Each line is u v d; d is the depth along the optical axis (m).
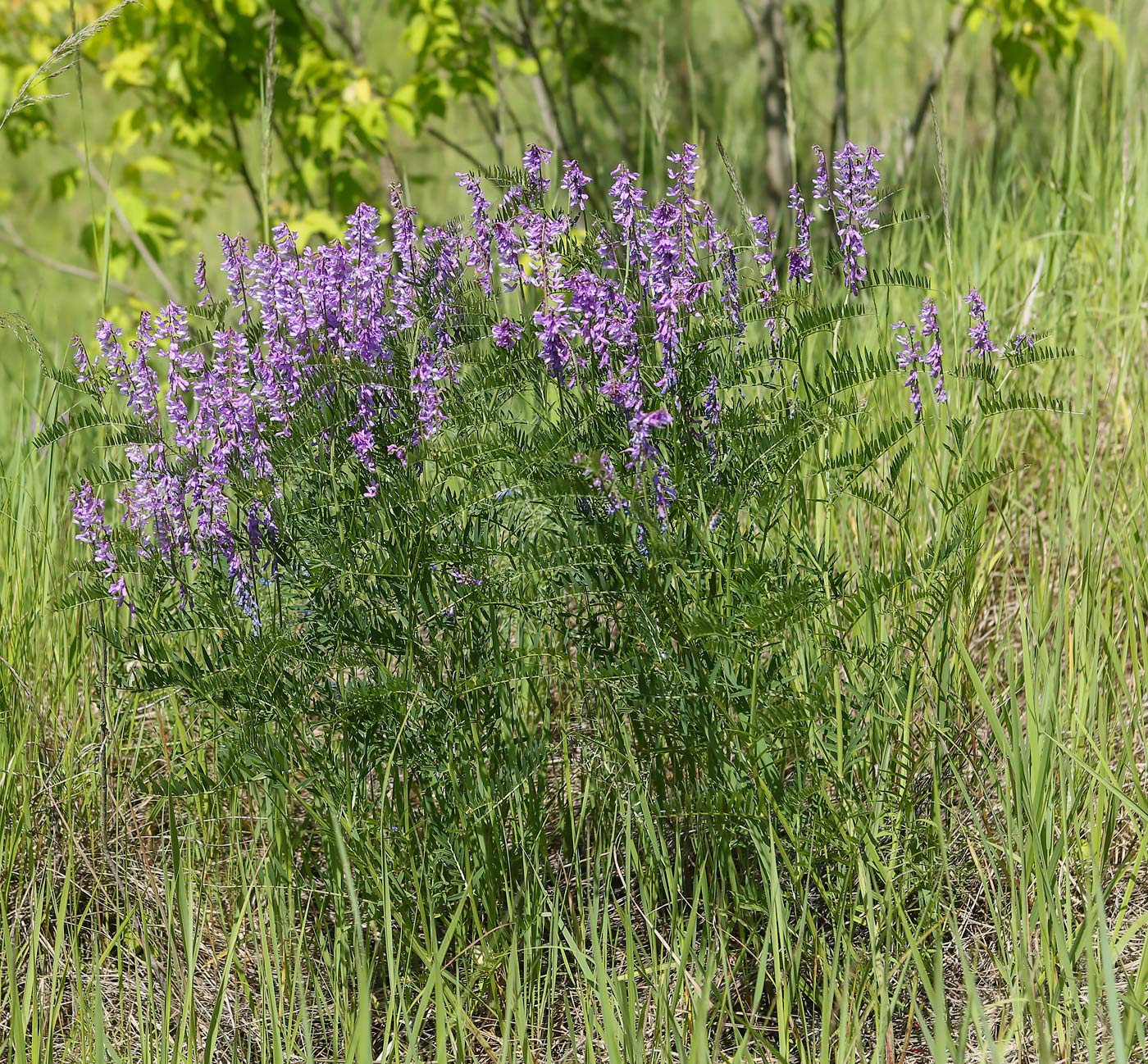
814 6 9.87
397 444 3.09
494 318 3.15
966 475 3.46
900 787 3.22
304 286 3.11
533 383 3.07
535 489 2.96
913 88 9.34
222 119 7.36
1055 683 3.39
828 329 3.12
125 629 3.90
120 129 7.66
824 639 3.16
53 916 3.48
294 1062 2.98
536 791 3.28
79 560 3.87
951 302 3.88
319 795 3.27
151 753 3.97
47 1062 2.93
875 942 2.98
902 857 3.19
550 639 3.47
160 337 3.18
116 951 3.37
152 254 7.60
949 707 3.50
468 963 3.18
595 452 2.99
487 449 2.90
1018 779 3.17
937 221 6.16
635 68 9.38
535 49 7.80
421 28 7.36
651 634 2.98
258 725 3.12
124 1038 3.12
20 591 4.02
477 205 3.11
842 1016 2.79
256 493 3.09
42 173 12.86
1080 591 3.73
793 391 3.11
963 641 3.71
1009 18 6.96
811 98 9.58
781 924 2.93
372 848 3.12
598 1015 3.07
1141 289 5.06
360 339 3.14
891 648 3.23
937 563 3.18
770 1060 2.96
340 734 3.45
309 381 3.09
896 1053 3.00
